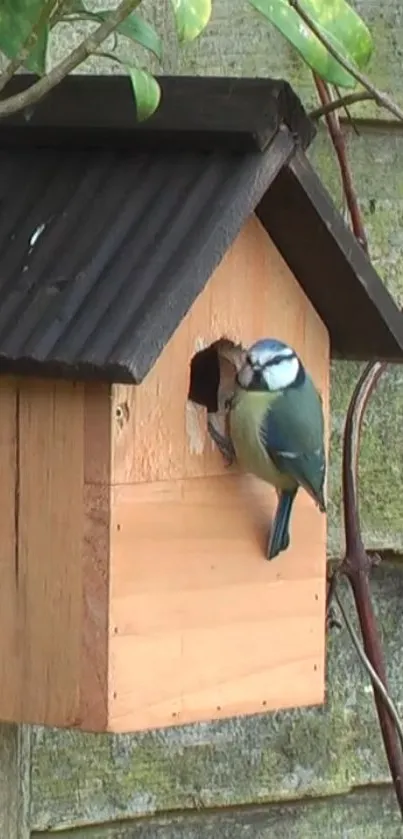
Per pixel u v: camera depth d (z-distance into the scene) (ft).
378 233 11.93
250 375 9.12
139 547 8.38
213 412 9.30
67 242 8.46
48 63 10.28
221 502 8.93
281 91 8.45
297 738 11.89
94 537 8.23
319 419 9.34
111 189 8.65
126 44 10.94
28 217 8.68
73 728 8.44
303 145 8.67
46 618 8.37
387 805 12.26
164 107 8.57
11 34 8.30
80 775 11.18
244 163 8.45
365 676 12.08
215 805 11.64
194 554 8.77
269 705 9.30
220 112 8.45
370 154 11.86
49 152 8.99
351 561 11.18
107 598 8.23
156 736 11.43
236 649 9.07
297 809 11.96
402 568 12.16
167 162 8.66
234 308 9.02
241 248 9.00
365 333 9.73
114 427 8.15
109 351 7.73
